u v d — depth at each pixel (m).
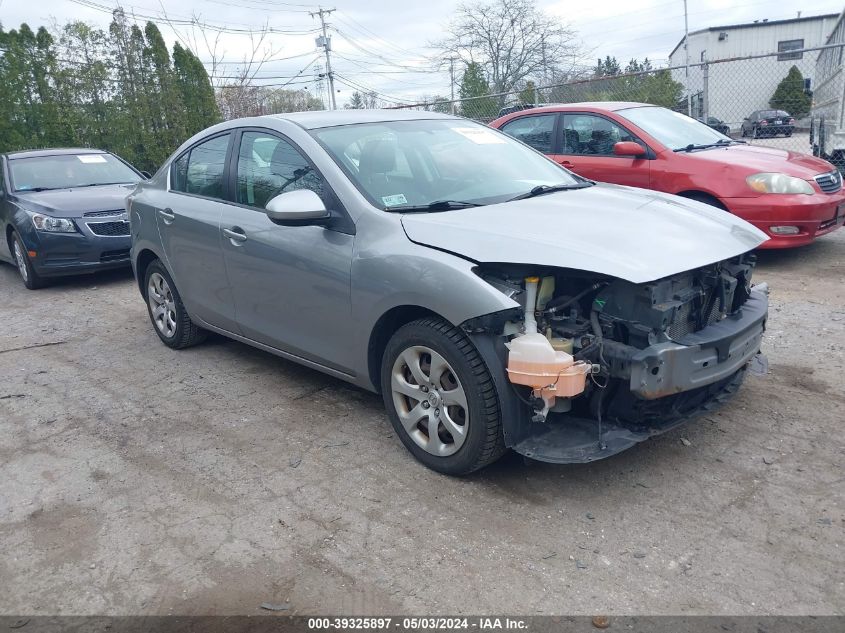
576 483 3.42
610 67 41.56
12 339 6.45
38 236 8.06
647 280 2.96
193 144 5.22
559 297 3.25
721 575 2.73
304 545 3.07
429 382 3.48
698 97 15.76
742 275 3.59
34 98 16.73
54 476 3.81
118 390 4.99
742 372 3.71
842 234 8.30
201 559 3.02
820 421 3.87
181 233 5.04
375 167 4.01
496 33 38.94
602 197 3.98
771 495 3.22
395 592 2.75
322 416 4.33
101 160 9.67
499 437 3.28
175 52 19.11
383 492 3.44
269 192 4.33
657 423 3.27
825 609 2.53
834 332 5.18
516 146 4.80
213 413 4.48
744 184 6.80
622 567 2.81
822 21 42.03
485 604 2.65
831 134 11.59
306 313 4.09
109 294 8.01
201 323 5.29
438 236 3.42
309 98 31.41
